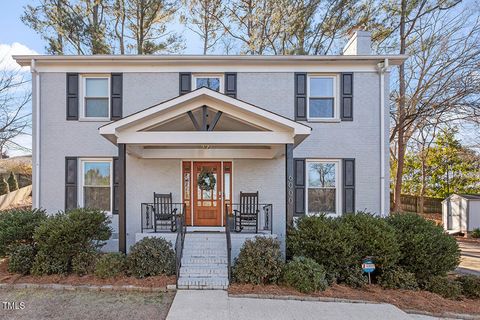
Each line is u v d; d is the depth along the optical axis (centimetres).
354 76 980
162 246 701
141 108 966
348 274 663
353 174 969
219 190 965
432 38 1512
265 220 943
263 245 681
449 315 544
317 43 1656
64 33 1402
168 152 930
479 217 1577
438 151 2238
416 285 652
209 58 954
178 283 624
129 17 1555
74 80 964
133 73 973
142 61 956
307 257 681
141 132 712
